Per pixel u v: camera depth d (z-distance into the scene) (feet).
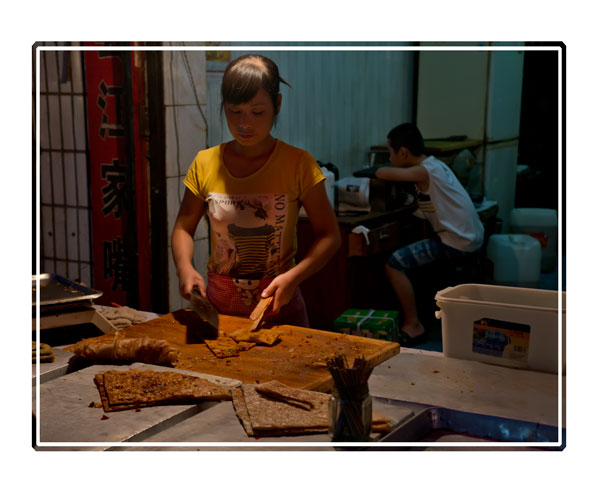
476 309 6.46
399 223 16.10
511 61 21.30
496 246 19.13
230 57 13.93
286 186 7.39
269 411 5.18
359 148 19.04
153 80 11.29
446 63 20.76
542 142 28.48
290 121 15.92
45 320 6.96
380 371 6.29
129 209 11.83
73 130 12.12
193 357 6.50
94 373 6.10
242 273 7.70
